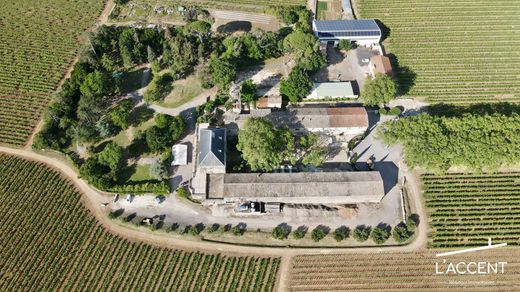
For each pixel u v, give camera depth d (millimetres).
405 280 111562
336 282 111438
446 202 125625
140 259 115250
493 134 125375
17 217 123188
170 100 151000
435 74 160500
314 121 137125
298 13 177875
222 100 147500
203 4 190250
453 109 148625
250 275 112500
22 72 162875
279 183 121625
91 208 125188
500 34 176625
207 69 153000
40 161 136625
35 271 113312
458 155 122375
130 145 137500
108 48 164875
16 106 152125
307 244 117812
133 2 191625
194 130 142375
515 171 132625
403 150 130500
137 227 120812
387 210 124125
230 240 118750
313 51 152750
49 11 188875
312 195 120438
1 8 190250
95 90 143875
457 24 181375
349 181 121938
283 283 111438
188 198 126250
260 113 140000
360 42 170375
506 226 121000
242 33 174875
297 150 136750
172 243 118375
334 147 137625
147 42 164375
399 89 155000
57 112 141875
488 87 156000
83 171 126062
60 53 170000
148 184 126188
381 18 184750
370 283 111188
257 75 159000
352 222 121562
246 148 122250
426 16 185250
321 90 149875
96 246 117875
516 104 149875
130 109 148375
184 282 111688
